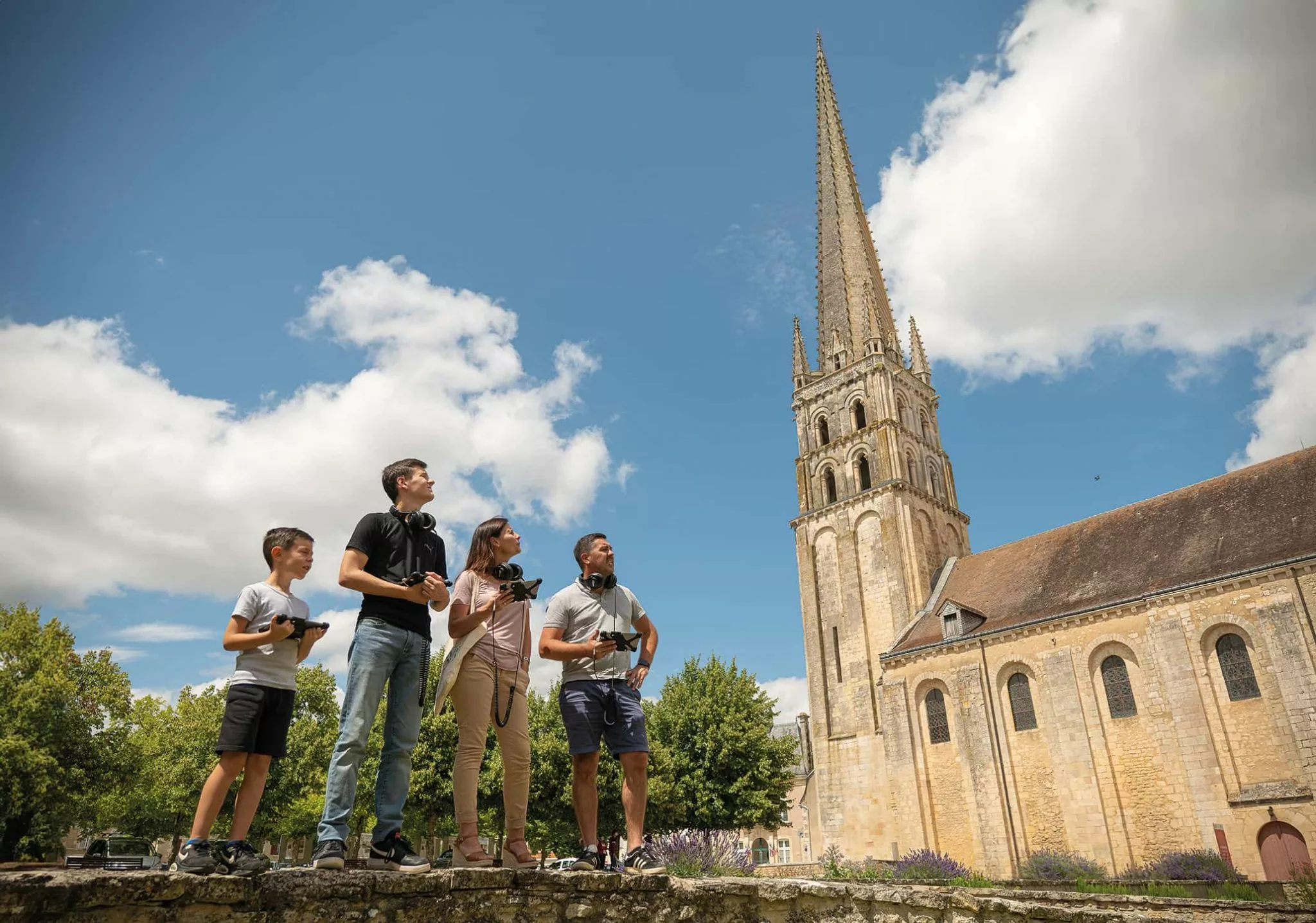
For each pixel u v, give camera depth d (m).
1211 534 38.97
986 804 39.81
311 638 5.91
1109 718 37.50
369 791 44.78
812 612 57.19
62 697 36.66
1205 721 33.97
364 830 46.91
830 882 7.05
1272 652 32.72
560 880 5.41
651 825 39.12
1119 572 41.19
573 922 5.40
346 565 5.89
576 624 7.16
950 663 43.88
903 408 62.12
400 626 5.95
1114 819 35.94
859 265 67.00
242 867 4.56
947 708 43.38
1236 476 40.97
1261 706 32.91
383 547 6.16
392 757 5.79
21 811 34.19
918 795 42.69
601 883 5.59
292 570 6.47
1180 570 38.34
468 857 5.98
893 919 7.20
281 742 5.78
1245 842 31.80
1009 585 46.66
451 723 38.12
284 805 44.22
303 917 4.39
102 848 27.22
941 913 7.45
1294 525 35.81
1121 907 12.73
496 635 6.66
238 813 5.47
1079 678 38.72
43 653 37.22
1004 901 7.74
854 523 57.03
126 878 3.90
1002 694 41.50
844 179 72.31
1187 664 35.09
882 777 49.19
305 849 61.84
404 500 6.61
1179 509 41.94
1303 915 12.73
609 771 37.16
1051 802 38.22
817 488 61.53
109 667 39.75
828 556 58.19
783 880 6.83
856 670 53.03
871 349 62.19
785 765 42.69
